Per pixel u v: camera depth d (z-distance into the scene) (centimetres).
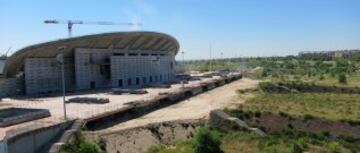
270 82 15750
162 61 17600
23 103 9406
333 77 19775
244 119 8238
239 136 7231
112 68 13950
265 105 10081
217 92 13550
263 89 14412
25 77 11600
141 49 16462
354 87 14738
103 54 13925
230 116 8181
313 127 8044
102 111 7794
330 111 9512
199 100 11231
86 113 7550
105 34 13075
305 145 6669
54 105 8944
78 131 6197
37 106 8769
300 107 10012
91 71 13450
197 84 14312
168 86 13638
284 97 12056
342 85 15488
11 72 12006
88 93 11788
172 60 18925
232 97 11838
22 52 11169
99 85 13838
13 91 11475
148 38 15600
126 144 6481
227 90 14112
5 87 11156
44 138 5862
